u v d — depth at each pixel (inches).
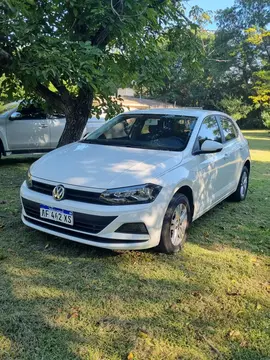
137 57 265.1
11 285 109.6
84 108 272.7
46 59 199.6
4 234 149.7
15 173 298.0
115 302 102.8
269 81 1259.8
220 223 179.2
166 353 82.3
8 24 193.2
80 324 91.9
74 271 120.3
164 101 1472.7
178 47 303.9
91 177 125.9
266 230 170.7
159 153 144.7
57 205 127.2
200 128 165.9
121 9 233.1
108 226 119.7
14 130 336.2
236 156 200.2
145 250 138.8
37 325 90.7
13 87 260.1
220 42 1438.2
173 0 300.0
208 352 83.5
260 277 122.0
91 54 215.0
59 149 162.7
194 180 145.9
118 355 81.0
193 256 136.9
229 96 1457.9
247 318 97.7
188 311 99.9
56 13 237.3
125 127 174.1
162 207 126.4
